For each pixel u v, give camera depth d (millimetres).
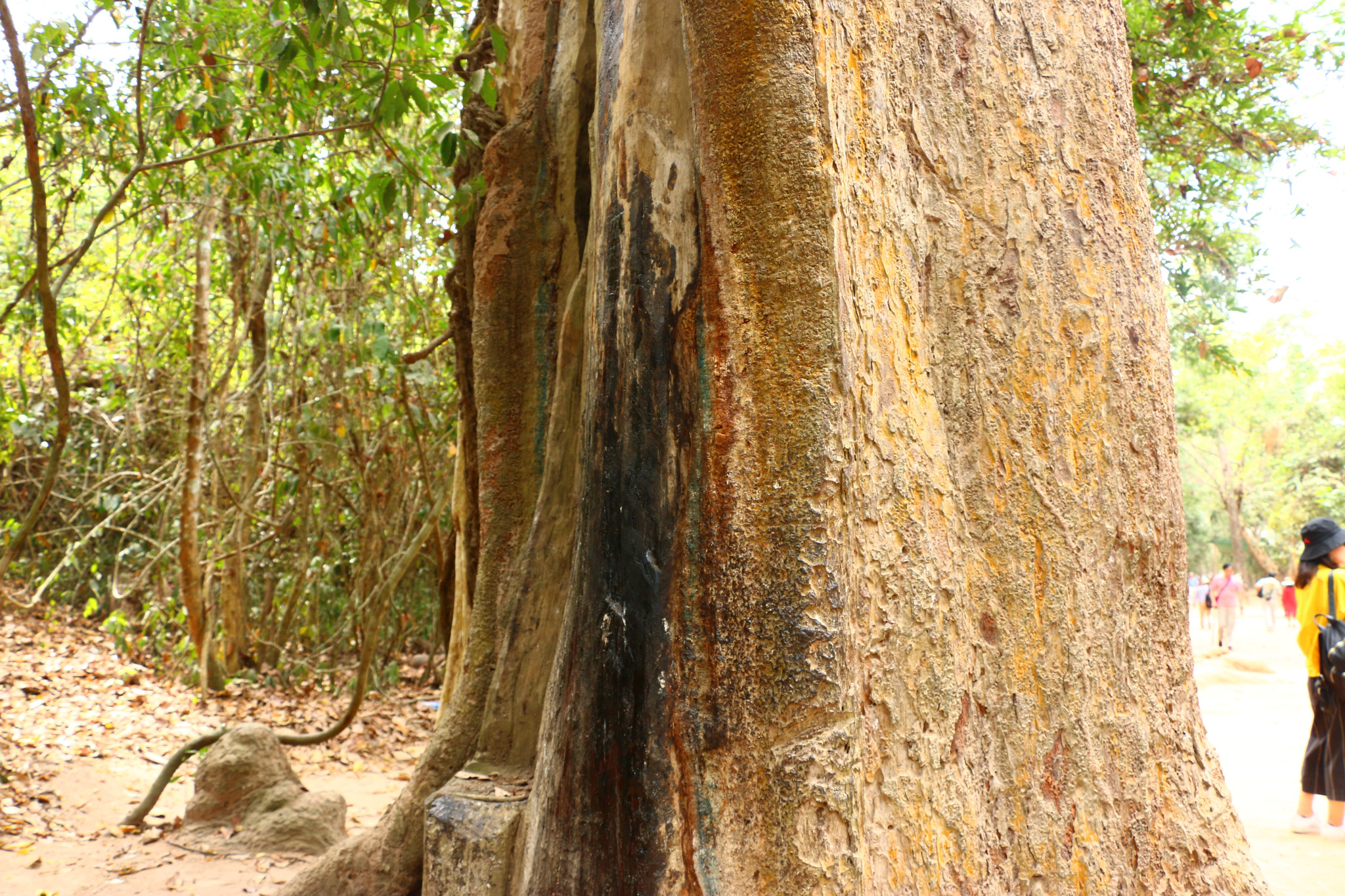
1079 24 2600
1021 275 2363
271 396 8398
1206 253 7406
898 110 2301
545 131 3367
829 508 1867
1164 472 2449
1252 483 32188
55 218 6895
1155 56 6801
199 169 6605
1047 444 2303
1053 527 2268
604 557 2109
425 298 8328
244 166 6102
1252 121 6891
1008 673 2168
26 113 3566
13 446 8867
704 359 2014
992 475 2264
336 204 6660
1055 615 2223
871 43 2232
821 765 1778
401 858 3059
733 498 1940
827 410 1898
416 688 9391
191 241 8859
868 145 2182
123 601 9797
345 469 9234
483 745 2953
